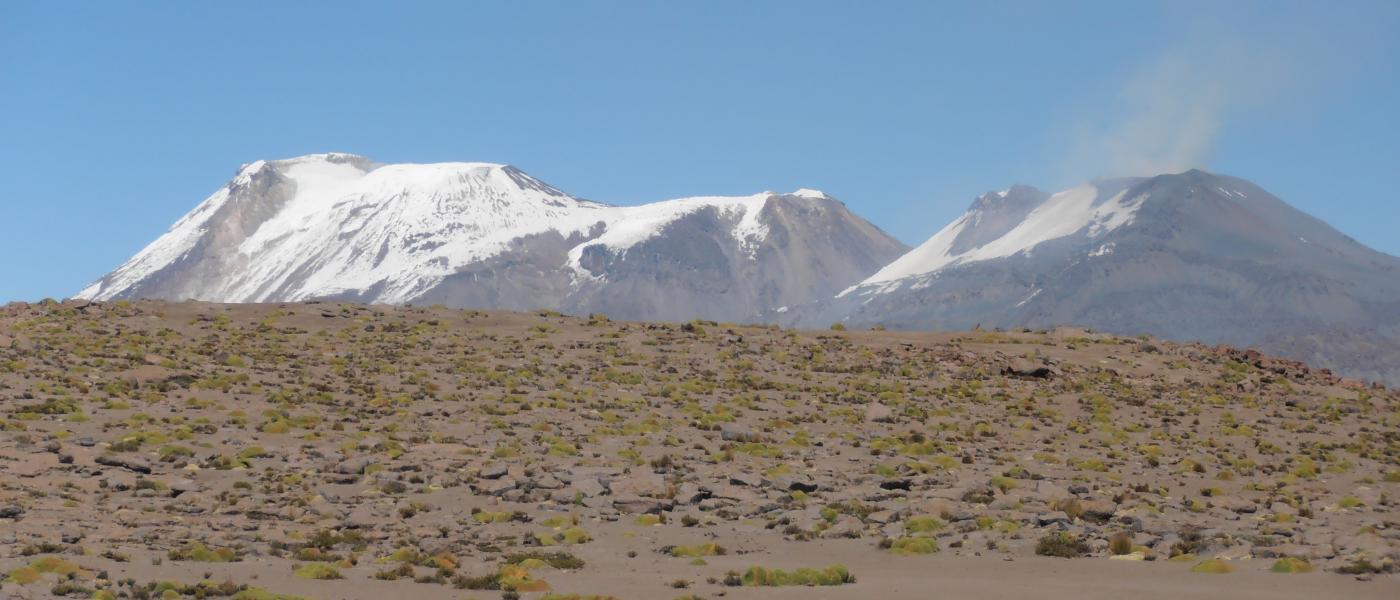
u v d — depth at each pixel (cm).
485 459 4416
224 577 2700
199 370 5706
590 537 3381
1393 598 2519
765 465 4553
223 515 3469
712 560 3119
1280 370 7488
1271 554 3069
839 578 2809
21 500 3378
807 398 6022
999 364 6988
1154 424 5847
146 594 2456
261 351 6284
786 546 3319
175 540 3089
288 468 4138
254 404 5191
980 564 3050
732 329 7788
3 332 6172
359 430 4866
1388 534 3441
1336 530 3553
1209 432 5750
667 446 4850
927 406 5950
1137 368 7106
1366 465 5106
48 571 2589
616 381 6156
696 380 6228
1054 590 2656
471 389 5800
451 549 3152
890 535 3456
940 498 4003
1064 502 3759
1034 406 6041
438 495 3878
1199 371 7162
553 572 2933
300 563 2892
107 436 4403
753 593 2650
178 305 7412
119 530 3122
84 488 3644
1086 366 7081
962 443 5209
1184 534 3369
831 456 4806
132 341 6247
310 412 5112
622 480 4044
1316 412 6334
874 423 5562
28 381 5181
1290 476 4769
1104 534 3438
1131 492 4256
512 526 3534
